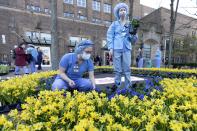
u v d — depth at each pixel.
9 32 24.31
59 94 3.74
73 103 3.15
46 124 2.50
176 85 4.79
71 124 2.74
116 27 6.02
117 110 3.11
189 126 2.43
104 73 13.94
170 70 11.52
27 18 25.83
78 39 31.02
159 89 5.00
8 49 24.14
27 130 2.32
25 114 2.80
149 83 5.99
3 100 4.56
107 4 42.28
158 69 12.27
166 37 37.28
